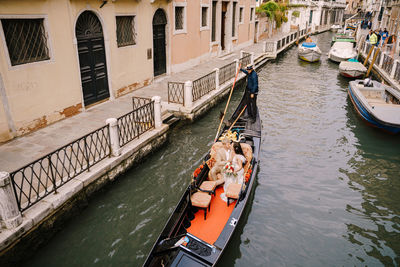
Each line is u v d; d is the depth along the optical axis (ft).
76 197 16.47
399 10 67.67
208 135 27.63
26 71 20.99
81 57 25.76
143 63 33.88
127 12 29.89
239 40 67.67
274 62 65.57
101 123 24.06
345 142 27.40
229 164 17.07
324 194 20.06
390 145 26.84
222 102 37.04
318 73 55.62
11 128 20.71
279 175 22.08
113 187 19.36
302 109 35.83
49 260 14.35
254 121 26.12
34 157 18.72
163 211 17.99
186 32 42.75
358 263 14.85
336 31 148.46
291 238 16.40
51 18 22.08
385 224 17.43
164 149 24.54
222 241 13.60
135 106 28.02
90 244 15.46
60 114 24.29
